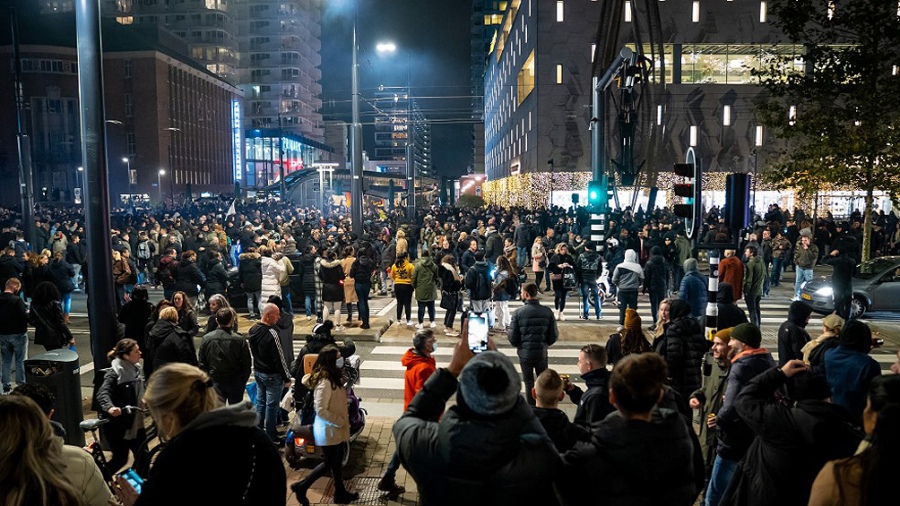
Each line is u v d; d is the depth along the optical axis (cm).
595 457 305
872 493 242
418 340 651
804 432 364
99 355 808
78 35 774
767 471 379
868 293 1555
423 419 316
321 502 621
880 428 244
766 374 392
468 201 7719
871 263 1630
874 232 2358
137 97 9731
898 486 237
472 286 1386
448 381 324
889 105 1703
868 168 1722
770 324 1564
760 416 377
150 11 13300
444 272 1414
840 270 1392
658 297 1423
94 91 780
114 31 9825
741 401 389
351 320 1491
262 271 1459
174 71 10300
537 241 2039
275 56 14925
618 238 2123
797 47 5275
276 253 1518
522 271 2006
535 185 5347
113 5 13375
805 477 367
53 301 1029
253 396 796
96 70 780
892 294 1556
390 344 1342
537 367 850
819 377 384
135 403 663
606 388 510
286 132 13712
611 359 708
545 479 280
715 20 5281
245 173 13388
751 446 405
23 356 1021
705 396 584
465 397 279
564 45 5284
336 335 1366
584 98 5300
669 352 683
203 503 259
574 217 3134
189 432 270
